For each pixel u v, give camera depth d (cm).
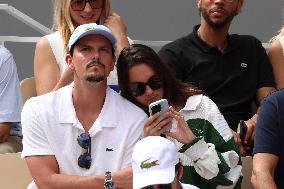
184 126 1672
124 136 1686
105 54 1678
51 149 1680
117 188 1638
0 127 2148
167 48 2216
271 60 2283
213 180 1720
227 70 2188
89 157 1673
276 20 2870
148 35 2886
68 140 1678
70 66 1720
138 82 1738
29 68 2778
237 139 2055
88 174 1673
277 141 1814
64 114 1684
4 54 2205
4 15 2861
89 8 2084
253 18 2886
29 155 1678
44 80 2100
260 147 1822
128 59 1736
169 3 2889
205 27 2192
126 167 1673
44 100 1700
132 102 1764
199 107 1806
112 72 2008
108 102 1706
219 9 2159
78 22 2095
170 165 1375
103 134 1683
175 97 1791
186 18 2881
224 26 2177
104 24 2131
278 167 1823
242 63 2203
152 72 1739
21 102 2200
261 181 1777
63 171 1683
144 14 2889
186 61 2194
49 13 2864
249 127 2059
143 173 1372
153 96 1748
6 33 2859
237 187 1823
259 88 2216
